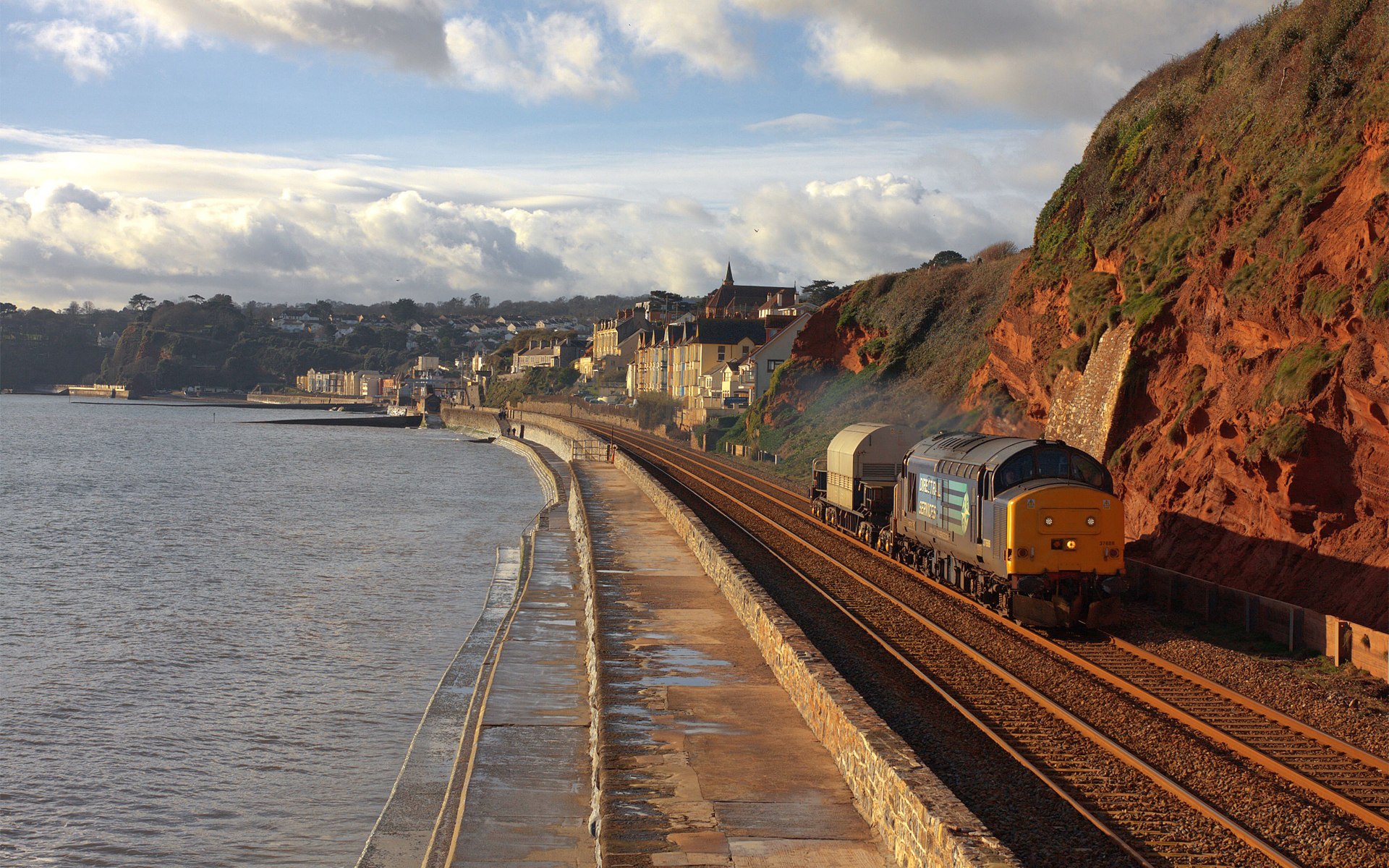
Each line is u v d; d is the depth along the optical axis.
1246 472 24.42
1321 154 26.39
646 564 33.84
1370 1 26.41
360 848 19.83
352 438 169.38
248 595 41.56
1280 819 11.55
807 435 76.06
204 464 111.88
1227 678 17.88
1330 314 23.08
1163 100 37.53
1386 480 20.97
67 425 191.50
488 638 32.16
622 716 16.80
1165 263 32.41
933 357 68.69
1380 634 17.81
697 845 11.63
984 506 23.52
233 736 25.38
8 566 47.97
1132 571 25.92
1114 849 10.72
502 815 15.21
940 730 14.98
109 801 21.72
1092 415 33.00
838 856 11.38
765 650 20.81
